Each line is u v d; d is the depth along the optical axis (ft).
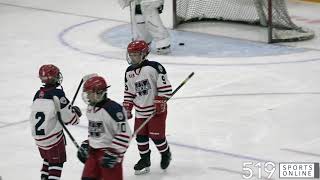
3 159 76.33
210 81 107.34
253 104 94.99
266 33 143.43
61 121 61.67
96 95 56.85
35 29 151.43
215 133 83.25
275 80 107.34
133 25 128.36
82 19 161.27
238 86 104.32
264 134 82.48
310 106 93.56
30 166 74.13
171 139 81.35
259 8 145.89
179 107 94.22
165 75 67.51
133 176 70.44
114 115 56.70
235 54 125.90
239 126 85.66
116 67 117.91
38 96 62.23
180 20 153.48
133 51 66.69
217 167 72.33
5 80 111.55
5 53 130.41
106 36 143.43
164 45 126.00
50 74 61.77
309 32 140.67
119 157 57.16
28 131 85.97
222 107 93.91
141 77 67.36
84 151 59.31
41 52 130.52
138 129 64.44
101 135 57.52
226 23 154.20
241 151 76.89
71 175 71.20
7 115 92.79
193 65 118.01
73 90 104.06
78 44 136.56
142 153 70.23
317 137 81.10
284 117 88.94
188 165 73.15
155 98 67.15
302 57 122.83
